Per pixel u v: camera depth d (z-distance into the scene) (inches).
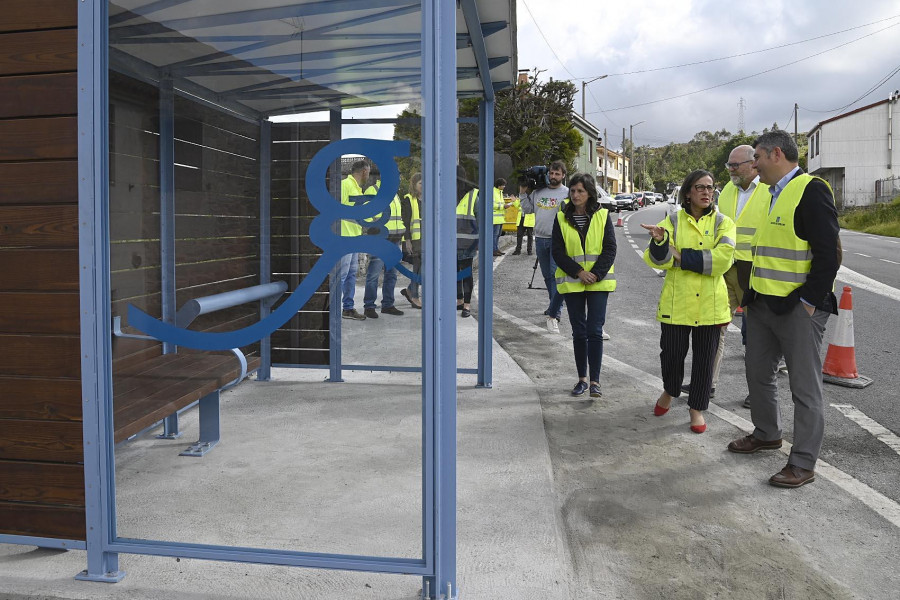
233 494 121.7
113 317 112.3
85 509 112.4
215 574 115.2
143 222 117.6
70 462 112.7
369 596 109.0
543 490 147.8
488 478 153.8
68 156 109.3
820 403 157.3
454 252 105.6
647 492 152.5
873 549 129.0
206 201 130.5
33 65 109.1
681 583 116.3
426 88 104.7
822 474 164.2
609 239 217.0
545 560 119.6
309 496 116.8
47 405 112.3
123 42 112.2
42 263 110.9
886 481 161.0
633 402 219.6
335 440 118.5
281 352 128.1
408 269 113.1
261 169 129.7
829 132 2022.6
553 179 325.1
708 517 140.9
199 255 128.8
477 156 226.4
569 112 1162.0
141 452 119.7
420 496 110.8
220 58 125.1
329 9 116.4
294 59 123.6
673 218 189.6
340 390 120.5
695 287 188.9
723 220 186.5
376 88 117.8
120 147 113.1
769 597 112.9
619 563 122.4
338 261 122.9
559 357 283.1
